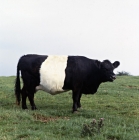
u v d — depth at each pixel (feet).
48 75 42.04
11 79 86.28
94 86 44.88
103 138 27.96
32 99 43.91
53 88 42.50
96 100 54.24
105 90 64.59
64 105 49.29
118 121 36.06
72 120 34.76
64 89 43.01
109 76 43.29
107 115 39.93
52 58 43.27
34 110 41.91
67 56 43.70
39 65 42.60
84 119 35.70
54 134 29.89
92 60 44.19
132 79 91.97
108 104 50.16
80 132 29.60
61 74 41.98
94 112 41.57
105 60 44.04
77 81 42.42
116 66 46.03
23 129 31.40
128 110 45.39
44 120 36.55
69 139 27.81
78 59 43.19
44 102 51.98
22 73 43.96
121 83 80.53
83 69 42.75
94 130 29.45
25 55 44.86
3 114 36.32
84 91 45.19
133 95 59.88
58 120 35.50
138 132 30.68
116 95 59.41
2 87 66.39
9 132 30.22
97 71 43.88
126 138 28.37
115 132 29.81
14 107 45.47
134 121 36.65
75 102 42.50
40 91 63.00
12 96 56.08
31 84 43.52
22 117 36.35
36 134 29.17
